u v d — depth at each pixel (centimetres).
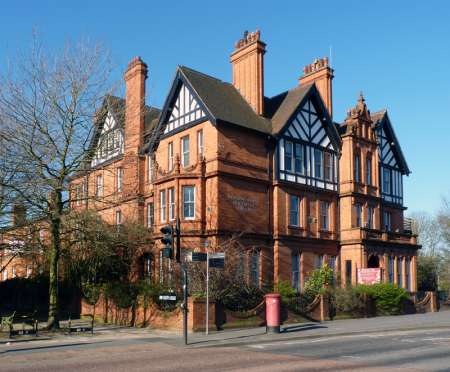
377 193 3669
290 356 1455
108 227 2403
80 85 2128
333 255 3366
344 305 2722
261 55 3228
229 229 2803
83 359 1427
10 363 1365
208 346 1706
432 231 6844
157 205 2998
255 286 2519
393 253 3578
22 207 2064
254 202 2970
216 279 2266
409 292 3297
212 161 2839
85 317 2767
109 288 2612
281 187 3089
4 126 1998
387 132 4016
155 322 2262
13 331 1962
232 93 3228
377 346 1667
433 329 2261
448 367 1242
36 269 3064
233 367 1261
